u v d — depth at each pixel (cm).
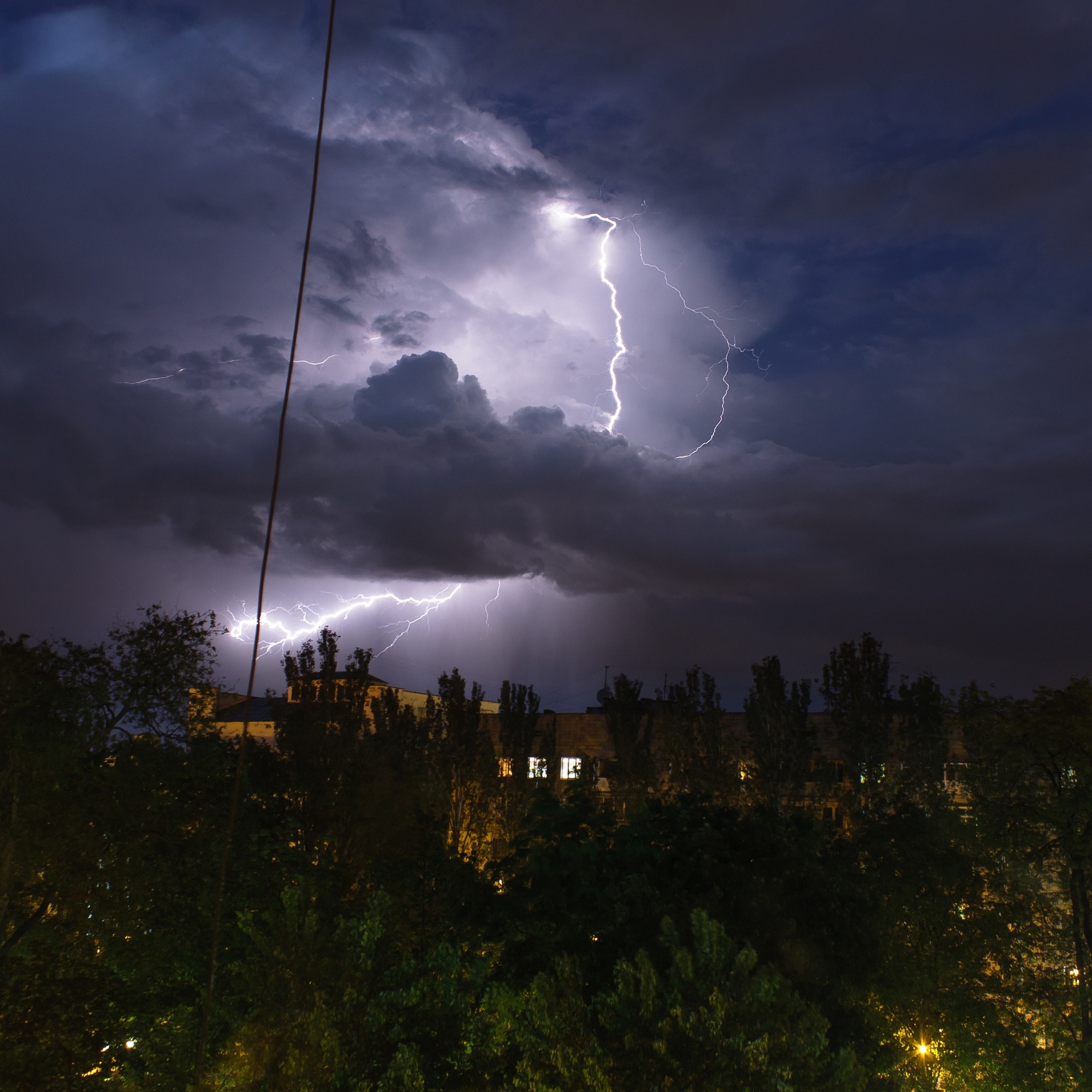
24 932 1869
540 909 1426
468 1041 1206
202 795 2095
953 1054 1966
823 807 2933
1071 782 2295
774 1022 981
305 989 1244
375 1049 1173
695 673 3353
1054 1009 2102
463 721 3788
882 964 1702
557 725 4372
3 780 1825
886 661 3075
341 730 3194
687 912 1299
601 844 1521
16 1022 1686
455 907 1540
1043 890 2373
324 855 2323
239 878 1958
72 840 1855
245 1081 1244
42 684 1919
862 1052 1379
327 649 3669
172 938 1844
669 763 3397
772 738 3027
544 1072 1050
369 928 1254
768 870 1457
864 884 1903
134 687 2081
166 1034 1722
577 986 1081
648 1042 973
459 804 3653
